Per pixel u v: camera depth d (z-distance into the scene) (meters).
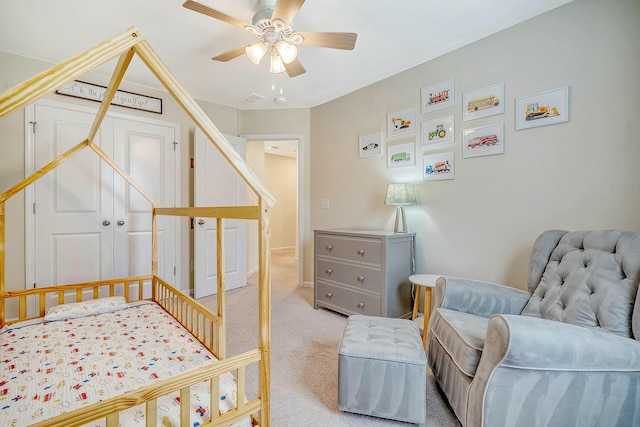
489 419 1.05
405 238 2.49
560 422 1.01
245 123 3.80
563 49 1.82
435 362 1.60
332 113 3.44
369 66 2.62
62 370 1.14
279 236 6.87
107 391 1.01
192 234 3.40
